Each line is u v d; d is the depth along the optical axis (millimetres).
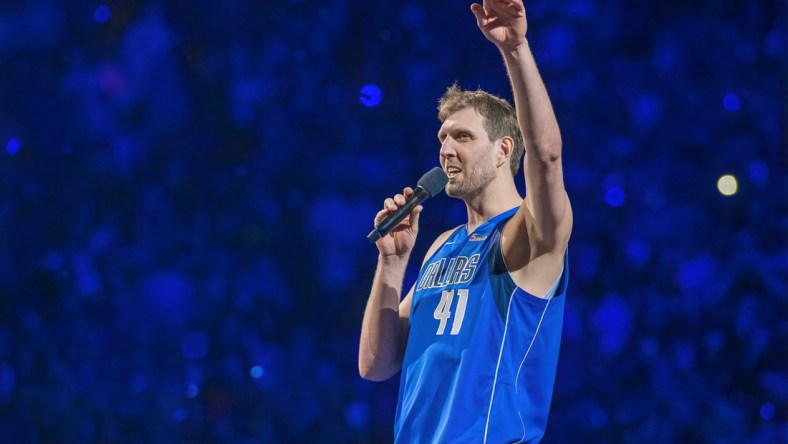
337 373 15914
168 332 16312
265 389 15703
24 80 17594
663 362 15383
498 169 6621
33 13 17625
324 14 17359
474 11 5527
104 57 17609
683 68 16703
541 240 5836
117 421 15312
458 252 6555
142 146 17375
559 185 5641
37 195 17203
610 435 14984
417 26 17172
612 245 16203
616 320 15539
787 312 15633
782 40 16641
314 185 16938
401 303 7301
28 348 15977
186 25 17609
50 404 15188
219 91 17422
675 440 14836
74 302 16531
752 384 15258
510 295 6055
